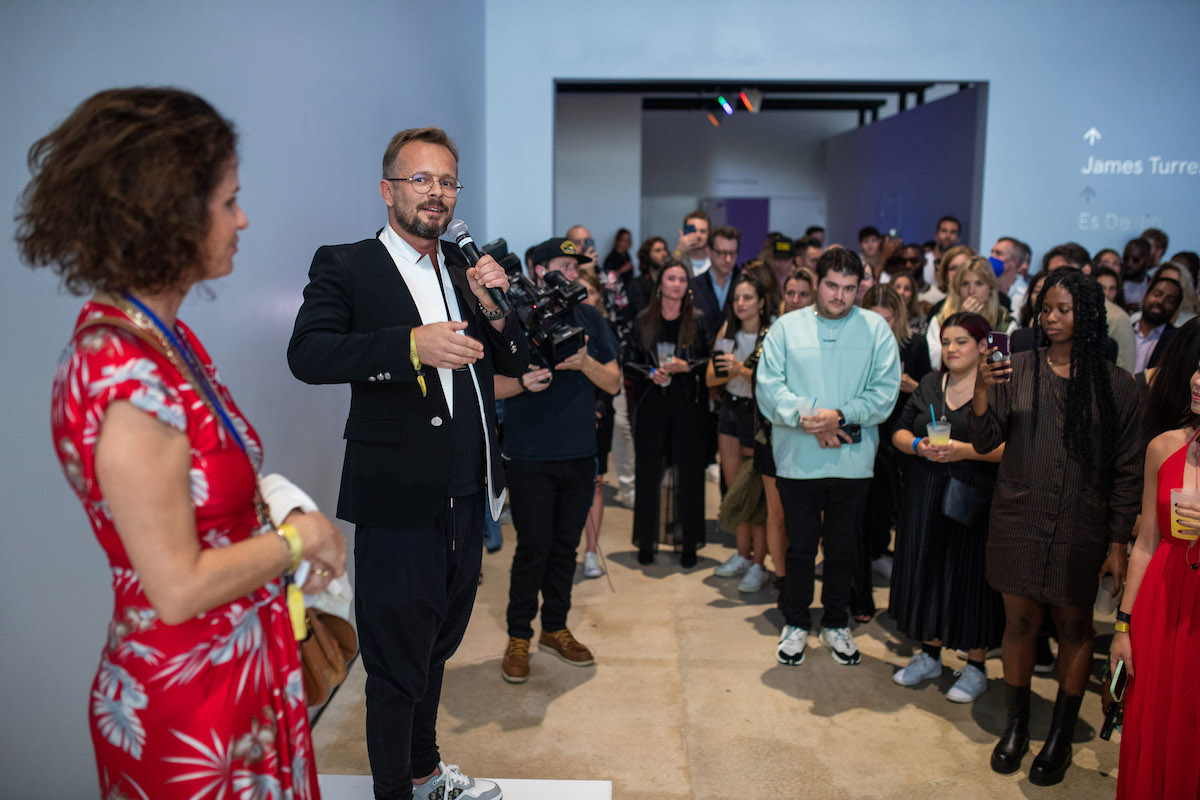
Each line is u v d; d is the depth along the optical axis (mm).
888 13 6152
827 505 3461
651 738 2936
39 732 1825
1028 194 6328
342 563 1341
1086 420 2510
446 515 2111
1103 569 2652
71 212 1100
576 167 11203
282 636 1330
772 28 6164
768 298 4590
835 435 3305
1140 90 6250
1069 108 6254
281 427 2674
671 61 6191
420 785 2305
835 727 3021
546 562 3514
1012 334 3490
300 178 2775
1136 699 2055
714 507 5828
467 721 3035
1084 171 6316
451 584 2184
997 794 2625
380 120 3646
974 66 6203
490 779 2408
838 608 3535
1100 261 6020
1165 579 2012
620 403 5676
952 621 3158
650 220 14188
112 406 1101
